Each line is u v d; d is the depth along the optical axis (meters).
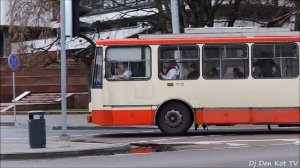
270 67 19.73
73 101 43.09
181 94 19.69
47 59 39.38
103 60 19.81
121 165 12.45
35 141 15.60
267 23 33.19
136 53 19.84
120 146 15.53
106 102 19.72
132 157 13.98
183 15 32.91
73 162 13.30
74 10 14.52
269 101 19.67
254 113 19.64
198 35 19.92
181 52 19.84
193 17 33.06
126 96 19.73
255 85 19.70
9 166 12.80
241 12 33.56
